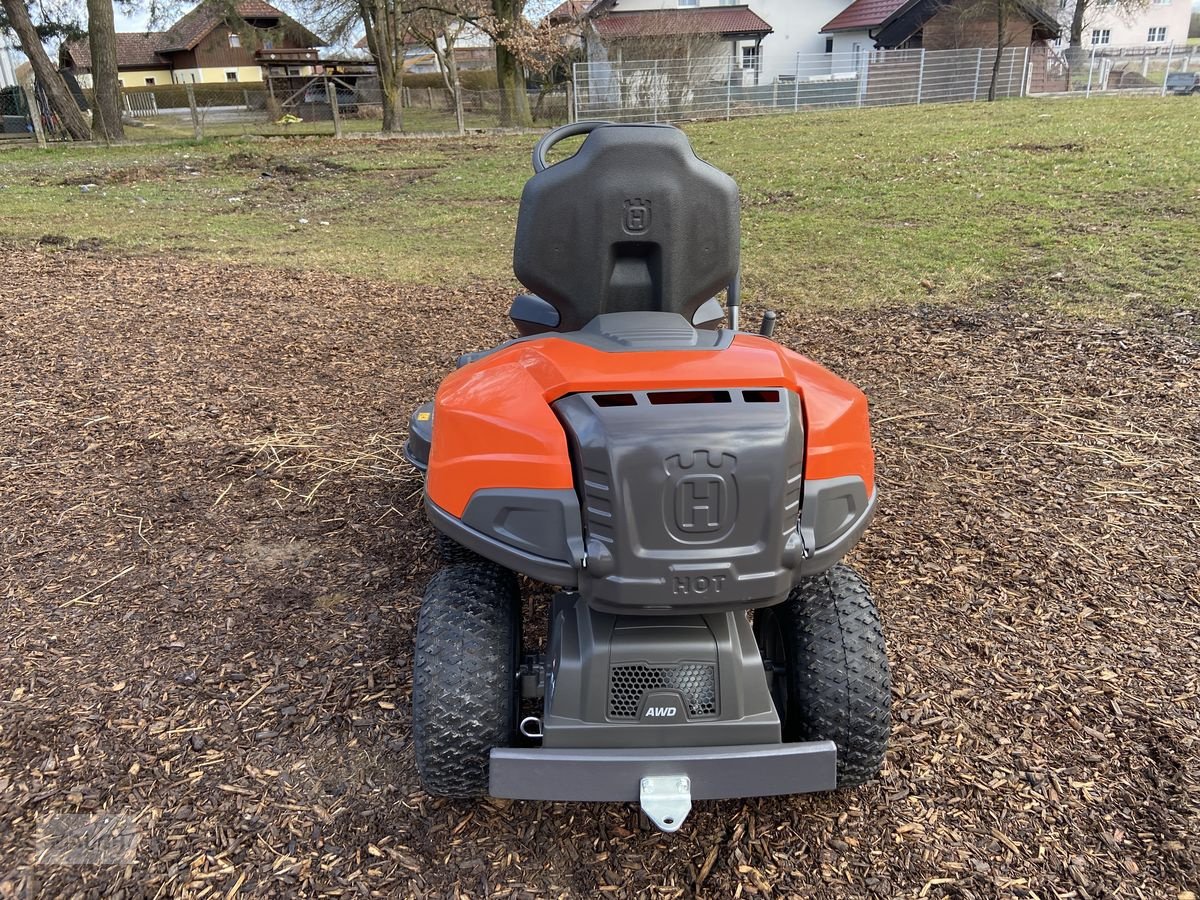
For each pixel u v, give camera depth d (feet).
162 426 17.16
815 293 25.04
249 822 8.20
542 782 6.89
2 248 32.22
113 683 10.04
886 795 8.46
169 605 11.53
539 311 9.93
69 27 103.35
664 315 8.26
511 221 38.11
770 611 8.49
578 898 7.47
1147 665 10.12
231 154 61.11
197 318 24.13
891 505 13.79
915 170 40.81
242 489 14.71
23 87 79.82
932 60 93.25
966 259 26.96
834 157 46.62
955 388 18.22
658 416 6.43
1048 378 18.34
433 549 12.84
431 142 67.97
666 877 7.67
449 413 7.38
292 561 12.58
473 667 7.39
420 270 29.78
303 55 120.26
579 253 8.48
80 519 13.75
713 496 6.33
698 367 6.92
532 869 7.75
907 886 7.54
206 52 182.09
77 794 8.48
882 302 23.93
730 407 6.54
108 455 15.94
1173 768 8.65
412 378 19.80
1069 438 15.79
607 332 7.86
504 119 85.97
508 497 6.85
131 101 115.24
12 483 14.87
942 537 12.87
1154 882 7.48
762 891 7.53
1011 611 11.16
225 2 99.50
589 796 6.91
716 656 7.18
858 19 134.31
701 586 6.46
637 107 86.38
